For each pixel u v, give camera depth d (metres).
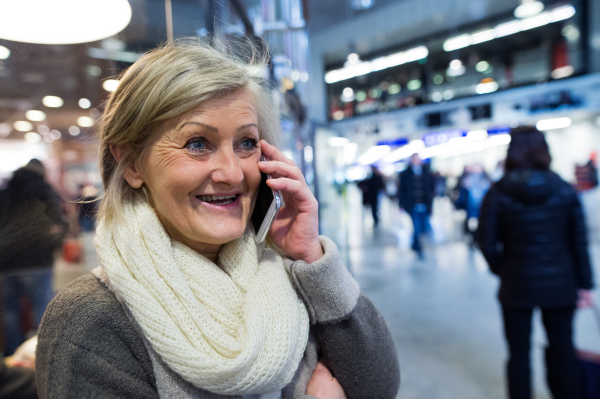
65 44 1.07
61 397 0.48
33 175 1.08
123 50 1.22
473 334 2.76
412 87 9.88
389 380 0.74
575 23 7.58
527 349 1.69
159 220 0.62
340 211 5.32
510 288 1.71
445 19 8.68
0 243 1.01
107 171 0.63
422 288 4.02
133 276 0.55
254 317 0.56
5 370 1.01
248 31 1.68
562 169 8.05
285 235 0.74
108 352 0.52
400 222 9.09
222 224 0.58
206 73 0.54
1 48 0.95
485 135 8.80
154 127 0.55
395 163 9.85
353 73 10.32
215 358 0.51
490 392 2.01
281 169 0.67
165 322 0.51
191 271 0.59
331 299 0.68
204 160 0.56
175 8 1.18
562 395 1.62
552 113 7.93
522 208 1.65
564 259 1.63
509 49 8.50
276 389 0.57
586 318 2.95
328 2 8.35
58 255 1.21
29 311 1.09
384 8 8.95
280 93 2.06
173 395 0.52
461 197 6.35
